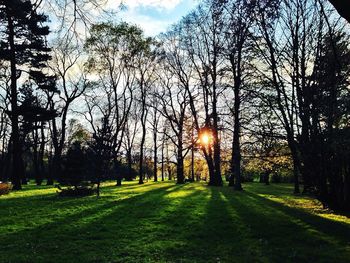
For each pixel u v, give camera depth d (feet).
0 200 102.01
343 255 42.70
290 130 82.02
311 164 78.07
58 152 215.72
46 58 134.82
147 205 88.69
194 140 208.85
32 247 47.39
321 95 73.10
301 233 54.90
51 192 135.03
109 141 122.11
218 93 174.29
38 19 34.35
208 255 44.09
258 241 50.78
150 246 48.03
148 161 345.10
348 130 67.26
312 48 79.56
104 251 45.83
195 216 70.74
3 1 35.27
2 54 117.60
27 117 148.56
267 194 130.62
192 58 187.42
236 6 40.73
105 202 96.58
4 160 269.64
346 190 76.54
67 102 205.46
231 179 189.06
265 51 85.15
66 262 41.11
